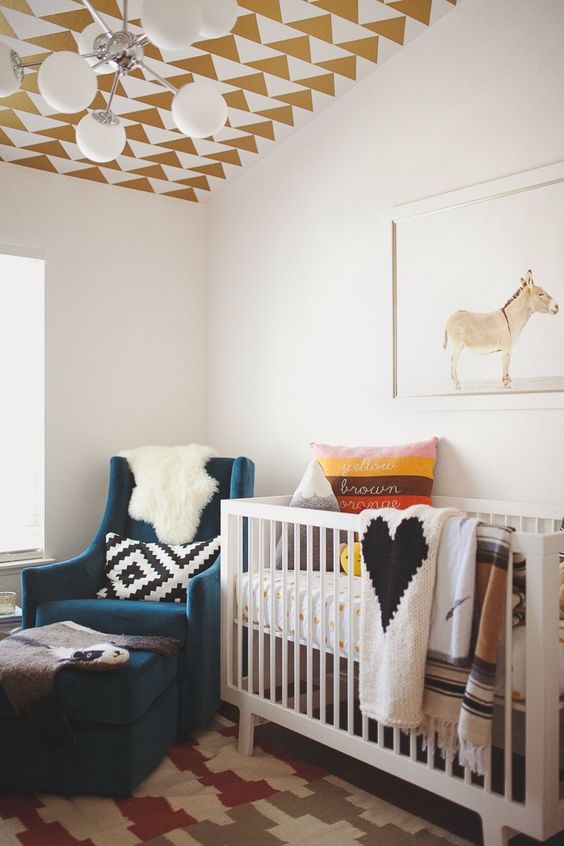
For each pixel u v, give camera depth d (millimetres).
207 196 3963
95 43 1952
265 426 3668
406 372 2990
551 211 2529
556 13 2520
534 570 1724
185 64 2912
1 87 1934
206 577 2719
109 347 3684
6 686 2217
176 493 3256
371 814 2092
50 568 2912
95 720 2189
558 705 1746
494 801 1782
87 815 2105
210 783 2293
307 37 2832
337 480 2900
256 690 2730
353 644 2166
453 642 1810
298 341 3488
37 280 3514
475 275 2748
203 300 4012
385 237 3074
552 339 2523
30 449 3496
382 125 3088
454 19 2818
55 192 3521
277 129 3447
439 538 1902
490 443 2717
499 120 2684
